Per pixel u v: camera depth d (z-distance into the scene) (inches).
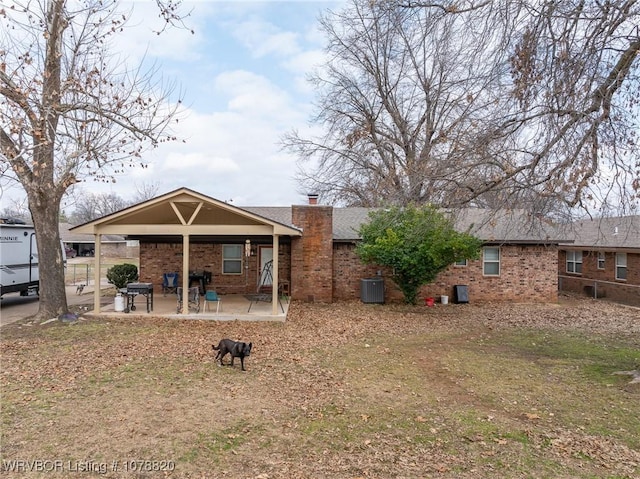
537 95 271.6
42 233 455.2
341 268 654.5
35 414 210.5
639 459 175.0
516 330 458.6
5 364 296.2
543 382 278.7
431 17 279.6
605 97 254.2
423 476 160.4
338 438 192.9
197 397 239.0
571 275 866.8
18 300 650.2
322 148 1089.4
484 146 295.1
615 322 511.2
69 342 362.9
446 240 540.7
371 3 294.2
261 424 206.2
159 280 674.8
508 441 191.2
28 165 429.7
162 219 562.3
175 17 403.2
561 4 246.8
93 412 214.5
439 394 254.7
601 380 282.0
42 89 411.2
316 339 397.4
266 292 686.5
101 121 422.0
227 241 671.1
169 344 360.8
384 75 886.4
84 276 1077.8
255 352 343.0
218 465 166.9
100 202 2272.4
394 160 977.5
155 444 182.4
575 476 160.9
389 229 559.5
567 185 258.8
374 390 259.4
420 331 447.8
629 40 250.4
